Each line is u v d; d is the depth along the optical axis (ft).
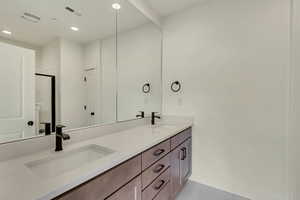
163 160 4.80
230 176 6.22
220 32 6.38
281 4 5.20
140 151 3.65
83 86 5.07
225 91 6.31
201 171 6.91
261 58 5.57
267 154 5.50
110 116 5.97
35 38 3.84
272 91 5.39
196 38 6.97
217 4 6.43
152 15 7.20
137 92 7.13
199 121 6.94
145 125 7.33
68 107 4.60
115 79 6.25
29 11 3.71
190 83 7.16
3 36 3.30
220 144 6.44
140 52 7.18
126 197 3.28
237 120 6.06
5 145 3.11
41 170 3.10
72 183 2.23
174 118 7.52
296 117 4.89
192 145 7.12
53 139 3.85
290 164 5.06
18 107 3.55
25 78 3.67
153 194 4.25
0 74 3.28
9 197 1.82
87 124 5.11
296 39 4.88
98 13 5.42
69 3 4.58
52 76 4.23
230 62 6.18
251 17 5.74
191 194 6.13
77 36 4.86
